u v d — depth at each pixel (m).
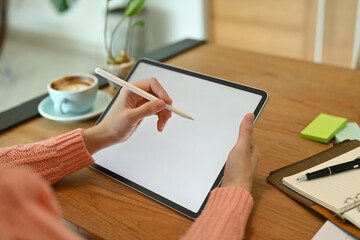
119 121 0.83
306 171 0.82
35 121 1.11
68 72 3.63
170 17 3.36
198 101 0.90
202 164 0.82
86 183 0.86
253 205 0.77
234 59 1.43
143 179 0.85
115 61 1.26
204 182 0.79
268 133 0.99
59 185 0.86
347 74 1.26
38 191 0.35
